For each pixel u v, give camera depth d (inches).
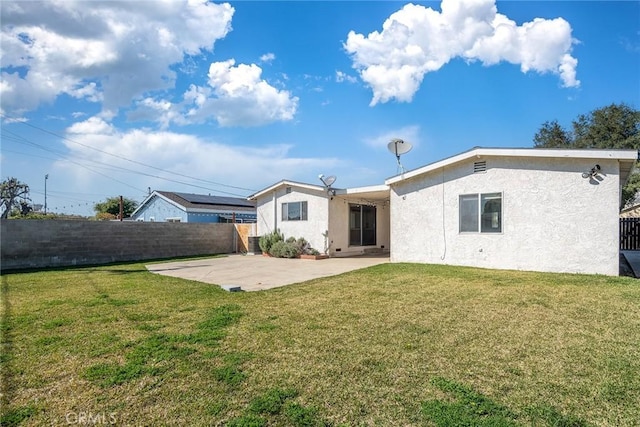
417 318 209.2
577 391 120.7
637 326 189.2
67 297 277.0
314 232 621.3
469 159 415.8
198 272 432.8
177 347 163.5
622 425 101.0
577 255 354.0
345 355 153.6
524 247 379.9
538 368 139.3
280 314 221.3
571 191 357.1
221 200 1151.0
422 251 460.1
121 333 184.5
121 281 359.3
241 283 344.5
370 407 111.8
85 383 128.3
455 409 109.5
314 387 124.8
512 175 387.5
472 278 332.8
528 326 191.8
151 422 104.3
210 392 121.4
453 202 430.9
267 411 109.3
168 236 666.8
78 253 551.8
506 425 100.7
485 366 141.6
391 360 148.1
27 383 128.4
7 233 489.1
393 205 493.0
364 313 221.8
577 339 171.0
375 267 425.4
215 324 199.3
